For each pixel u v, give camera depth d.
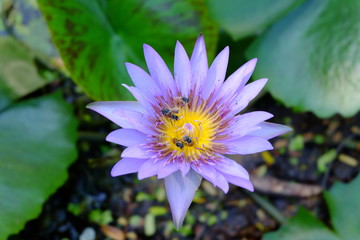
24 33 0.46
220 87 0.35
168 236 0.44
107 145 0.46
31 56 0.45
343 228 0.41
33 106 0.42
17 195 0.38
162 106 0.35
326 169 0.46
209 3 0.44
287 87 0.42
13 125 0.41
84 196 0.44
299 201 0.46
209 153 0.34
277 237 0.41
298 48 0.42
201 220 0.45
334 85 0.41
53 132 0.42
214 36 0.41
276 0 0.43
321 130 0.47
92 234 0.43
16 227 0.38
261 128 0.34
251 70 0.34
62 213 0.44
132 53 0.41
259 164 0.46
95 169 0.45
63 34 0.38
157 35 0.41
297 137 0.47
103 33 0.40
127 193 0.45
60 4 0.38
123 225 0.44
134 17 0.41
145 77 0.34
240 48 0.45
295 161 0.47
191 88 0.35
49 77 0.46
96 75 0.39
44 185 0.39
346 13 0.41
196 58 0.35
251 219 0.45
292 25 0.43
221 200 0.45
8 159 0.39
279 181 0.46
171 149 0.34
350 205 0.41
